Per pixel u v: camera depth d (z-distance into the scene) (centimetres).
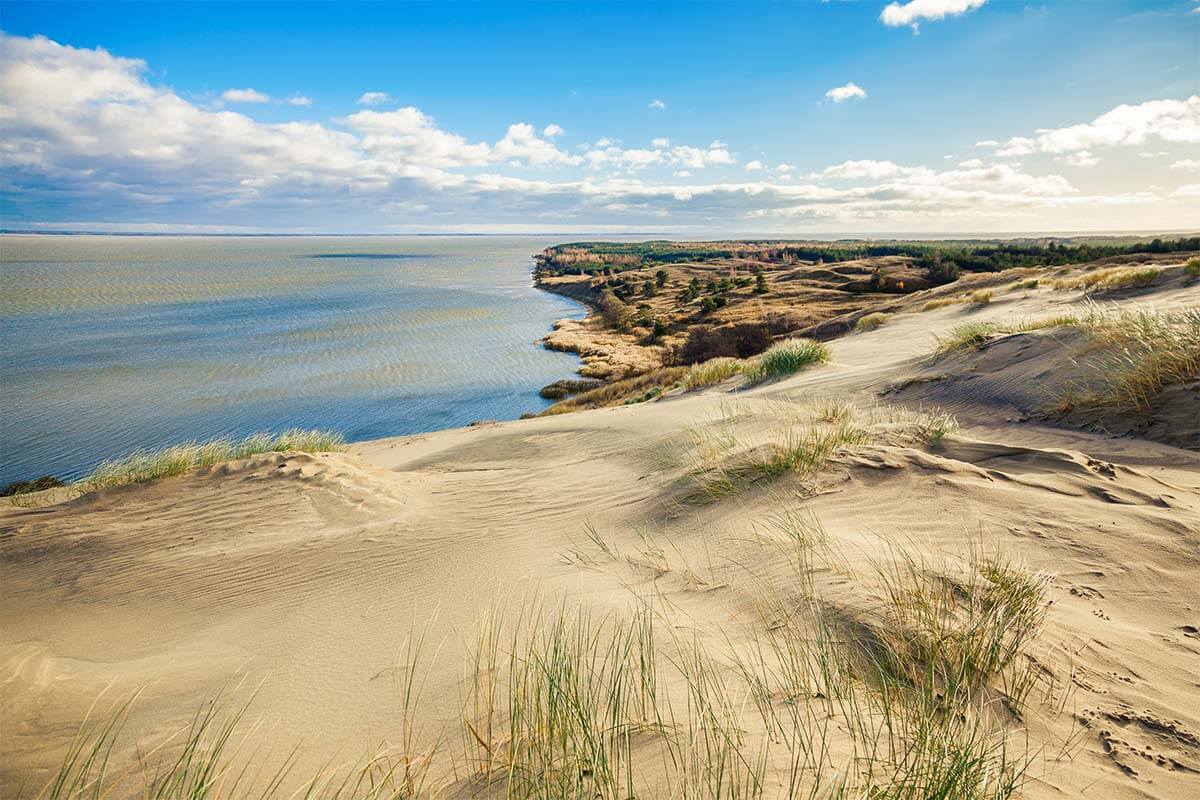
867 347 1925
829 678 236
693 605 331
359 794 199
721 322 6338
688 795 176
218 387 4969
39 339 7644
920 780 172
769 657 263
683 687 244
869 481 477
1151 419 575
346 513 617
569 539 494
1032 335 901
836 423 671
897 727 205
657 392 2062
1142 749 194
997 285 3384
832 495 466
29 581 496
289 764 223
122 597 458
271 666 319
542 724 214
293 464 752
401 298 13138
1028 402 713
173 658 348
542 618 336
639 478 646
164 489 704
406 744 218
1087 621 271
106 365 5919
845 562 340
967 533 371
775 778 181
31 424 3869
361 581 446
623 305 9075
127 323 9188
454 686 270
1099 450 548
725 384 1570
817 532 392
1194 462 480
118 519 623
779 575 343
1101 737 200
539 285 16462
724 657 266
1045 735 202
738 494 509
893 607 279
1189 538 337
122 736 248
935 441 557
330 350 6756
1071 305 1612
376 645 333
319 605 413
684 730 212
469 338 7544
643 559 419
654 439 814
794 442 572
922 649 248
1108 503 397
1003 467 488
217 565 498
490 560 463
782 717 216
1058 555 335
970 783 169
